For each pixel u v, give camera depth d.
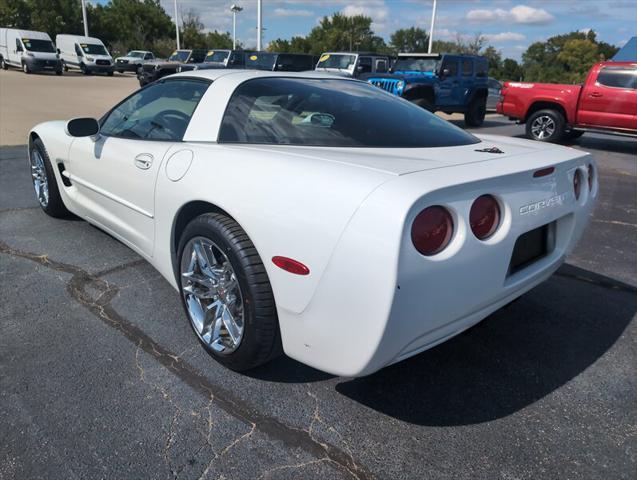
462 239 1.79
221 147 2.40
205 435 2.00
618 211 5.74
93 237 4.04
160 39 64.81
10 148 7.77
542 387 2.40
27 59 26.36
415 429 2.08
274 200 1.95
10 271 3.37
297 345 2.00
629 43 11.05
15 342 2.57
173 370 2.39
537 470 1.89
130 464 1.85
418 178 1.77
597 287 3.57
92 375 2.33
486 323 2.99
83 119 3.13
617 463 1.94
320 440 2.00
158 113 2.96
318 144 2.32
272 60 19.33
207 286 2.41
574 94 10.67
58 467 1.82
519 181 2.03
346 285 1.74
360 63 16.73
